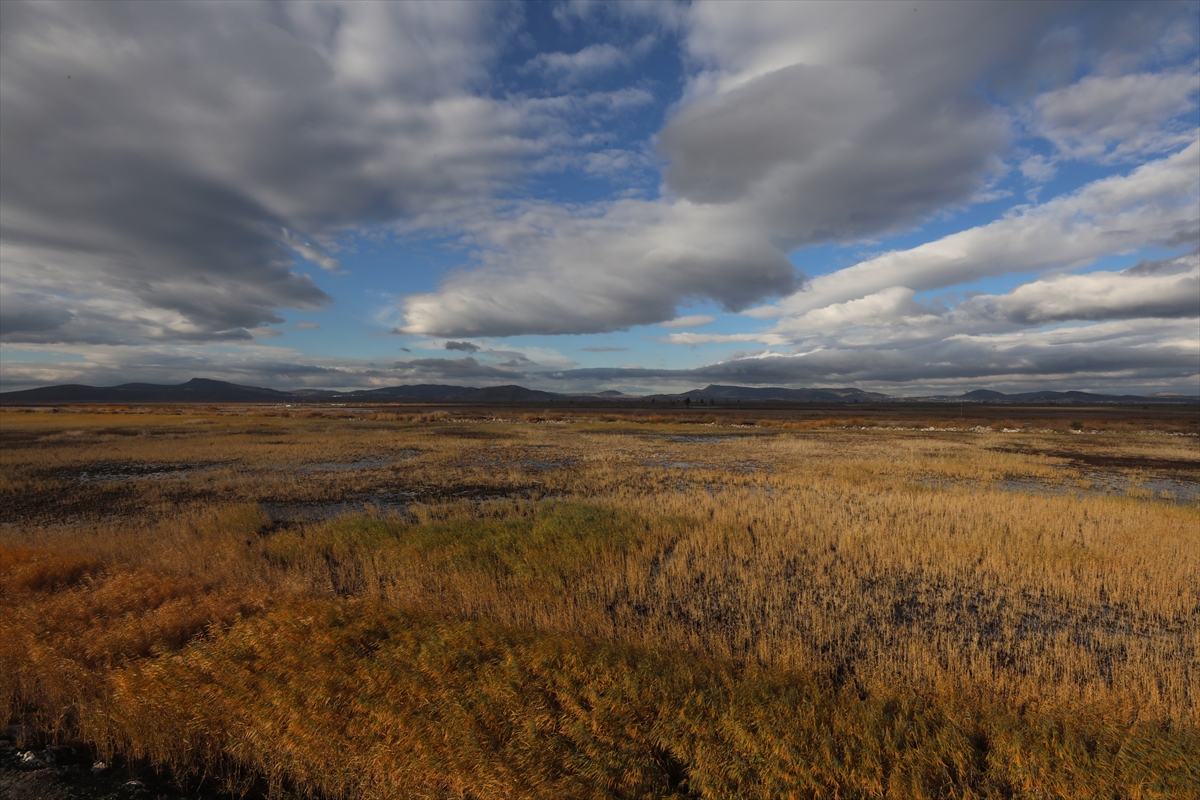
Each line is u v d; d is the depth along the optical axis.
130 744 5.11
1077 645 7.41
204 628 7.05
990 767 4.49
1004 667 6.63
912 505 16.03
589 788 4.12
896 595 9.23
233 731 4.97
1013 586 9.41
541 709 4.96
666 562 11.00
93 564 9.90
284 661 5.86
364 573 9.91
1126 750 4.45
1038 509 15.21
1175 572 9.61
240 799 4.59
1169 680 6.19
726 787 4.12
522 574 9.48
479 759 4.28
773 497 17.95
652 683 5.43
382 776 4.39
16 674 5.84
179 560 9.97
